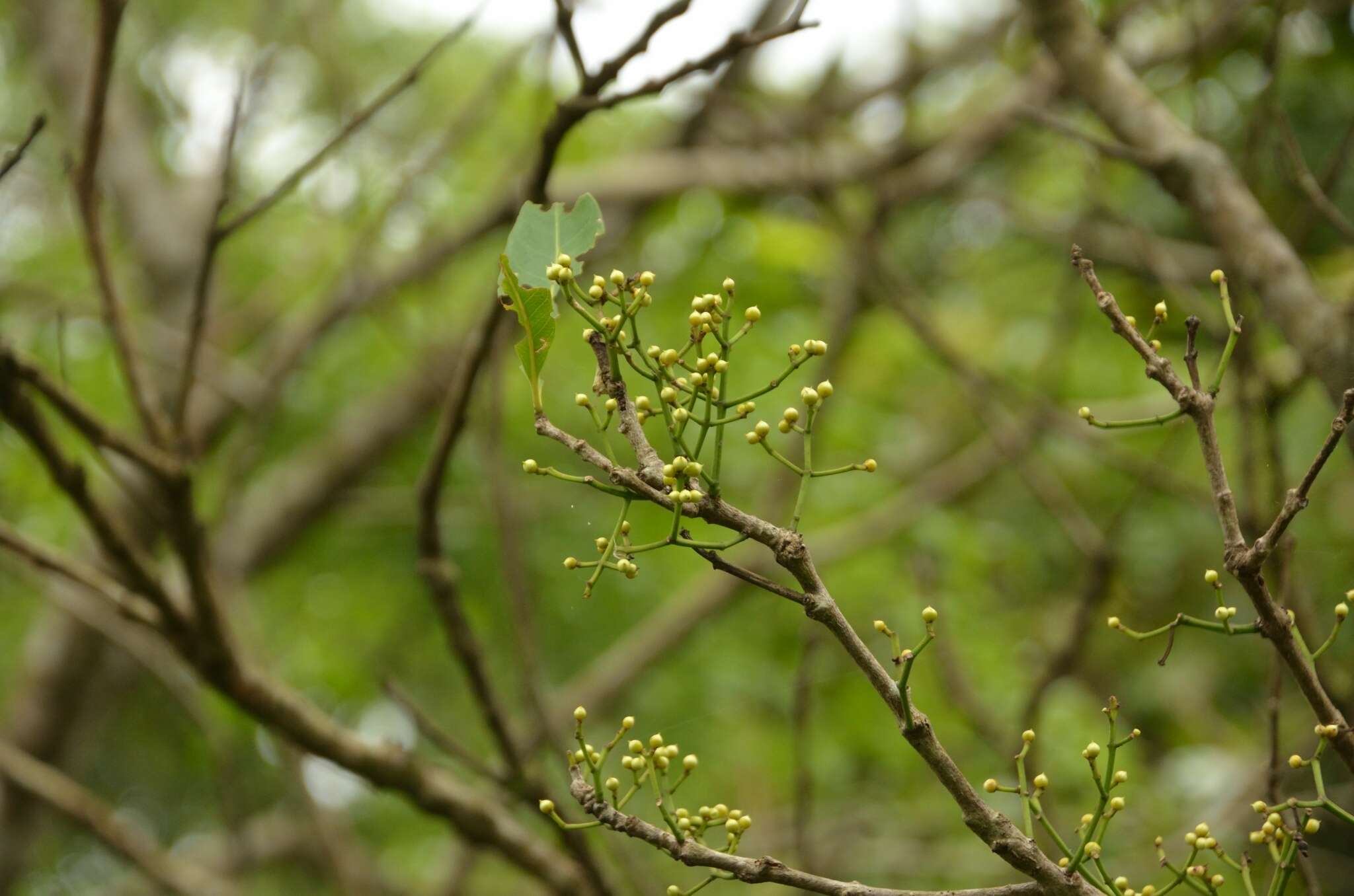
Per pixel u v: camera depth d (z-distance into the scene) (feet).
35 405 11.09
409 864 35.50
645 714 25.52
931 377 31.32
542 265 7.16
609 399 6.63
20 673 27.04
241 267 30.81
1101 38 12.94
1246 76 19.75
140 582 12.14
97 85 11.55
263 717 13.01
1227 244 11.61
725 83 25.11
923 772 24.45
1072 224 22.70
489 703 13.80
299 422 27.81
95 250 12.28
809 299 27.71
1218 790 22.62
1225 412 20.39
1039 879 6.32
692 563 27.09
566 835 13.71
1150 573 26.68
